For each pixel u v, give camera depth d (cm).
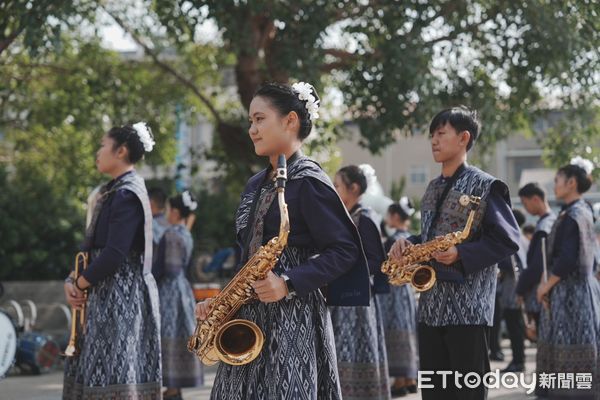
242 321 425
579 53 1262
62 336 1399
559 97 1449
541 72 1356
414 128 1539
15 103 1717
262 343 424
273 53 1439
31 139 1856
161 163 1864
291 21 1308
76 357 657
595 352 828
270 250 416
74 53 1662
